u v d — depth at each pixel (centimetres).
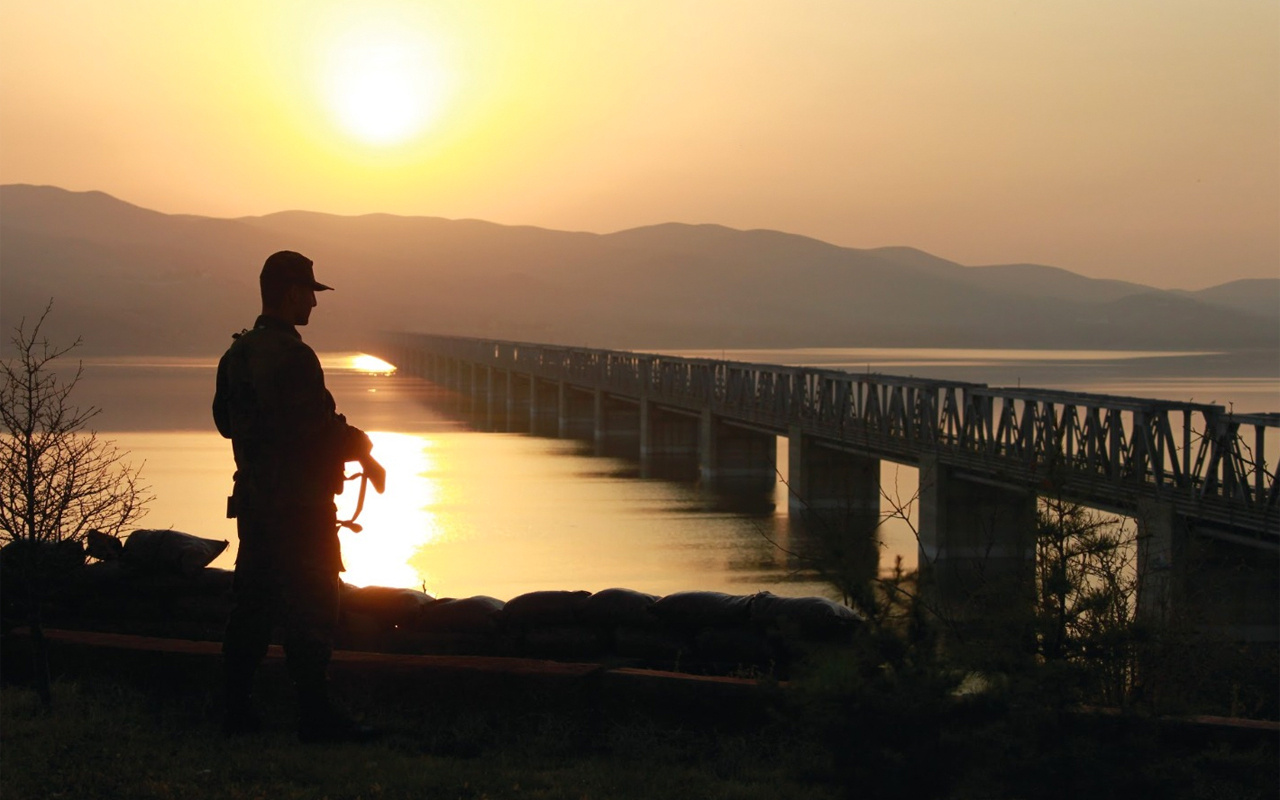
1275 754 775
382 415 11131
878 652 693
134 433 7850
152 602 1154
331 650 857
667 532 4569
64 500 1023
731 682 880
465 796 741
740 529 4631
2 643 1023
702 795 750
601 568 3809
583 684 895
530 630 1066
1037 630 745
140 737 861
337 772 774
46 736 850
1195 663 1220
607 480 6350
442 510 5166
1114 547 814
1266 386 17512
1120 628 750
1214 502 2680
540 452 7844
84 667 1005
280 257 844
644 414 7619
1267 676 1633
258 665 874
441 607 1093
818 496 5119
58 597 1146
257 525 834
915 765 668
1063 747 699
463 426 10088
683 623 1028
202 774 772
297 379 823
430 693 916
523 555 4059
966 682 723
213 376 15425
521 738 871
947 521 3809
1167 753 735
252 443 831
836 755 679
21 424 1053
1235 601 2427
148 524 4372
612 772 795
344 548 4194
